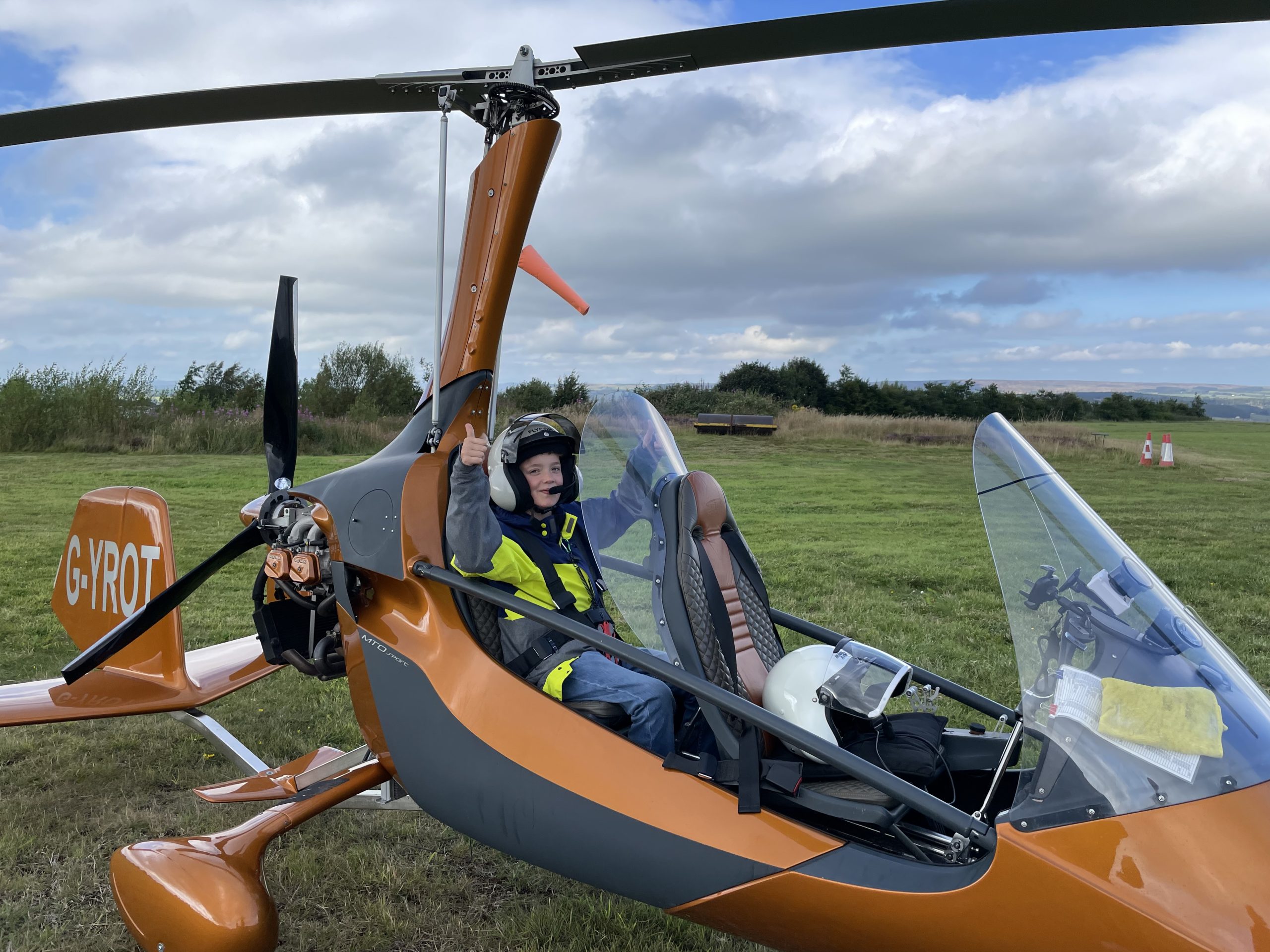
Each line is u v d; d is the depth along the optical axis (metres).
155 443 15.56
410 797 2.68
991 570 7.04
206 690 3.25
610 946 2.39
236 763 3.01
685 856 1.95
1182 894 1.52
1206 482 13.58
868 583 6.61
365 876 2.69
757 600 2.51
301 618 2.84
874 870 1.80
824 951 1.91
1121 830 1.61
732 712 1.94
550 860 2.14
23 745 3.64
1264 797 1.60
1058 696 1.77
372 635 2.47
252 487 11.16
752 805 1.93
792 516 9.88
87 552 3.61
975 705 2.39
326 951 2.36
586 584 2.53
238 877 2.24
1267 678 4.46
